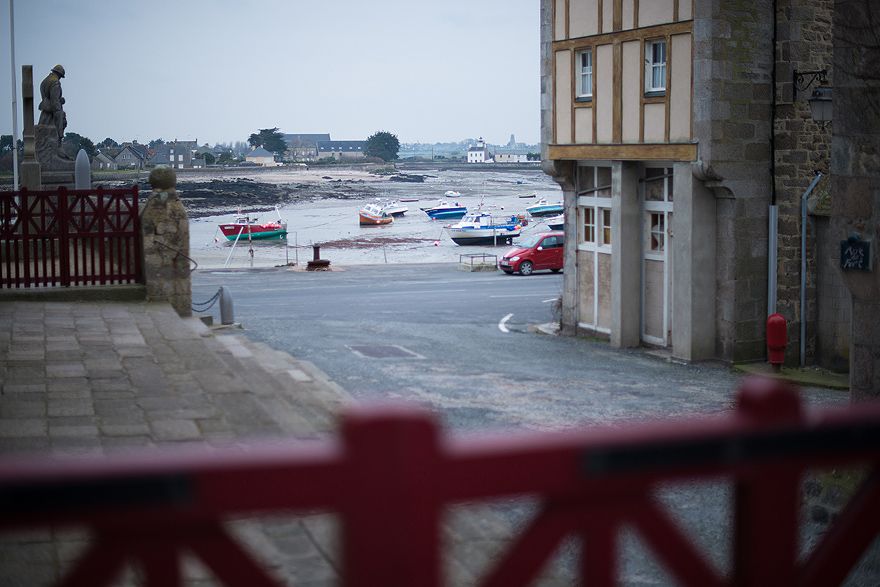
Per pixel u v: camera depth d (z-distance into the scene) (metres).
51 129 23.94
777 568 1.96
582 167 24.58
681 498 10.48
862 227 8.80
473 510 6.91
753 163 20.23
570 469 1.73
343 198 172.88
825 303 20.02
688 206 20.55
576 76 23.92
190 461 1.53
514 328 25.69
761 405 1.92
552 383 17.17
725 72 19.89
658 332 22.59
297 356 19.80
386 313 28.14
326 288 35.25
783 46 20.20
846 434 1.96
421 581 1.64
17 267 14.43
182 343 11.46
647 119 21.75
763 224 20.48
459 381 17.05
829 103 16.55
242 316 27.27
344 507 1.60
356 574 1.62
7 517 1.43
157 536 1.56
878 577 7.54
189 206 150.75
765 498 1.92
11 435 7.36
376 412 1.62
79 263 17.28
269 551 5.30
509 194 184.88
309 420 8.80
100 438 7.37
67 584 1.53
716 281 20.73
